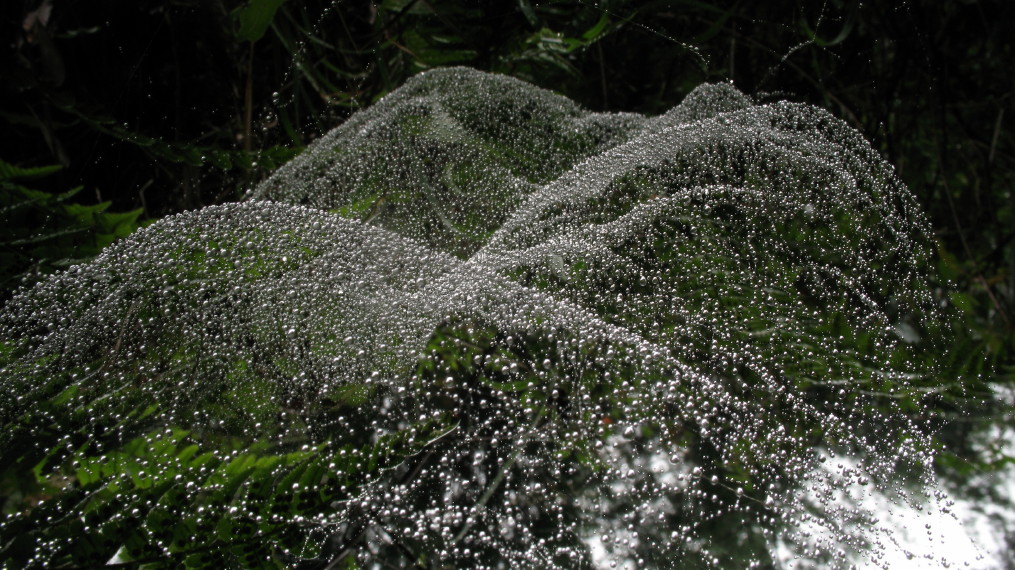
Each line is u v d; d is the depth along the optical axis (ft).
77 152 1.68
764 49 1.96
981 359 1.69
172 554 1.35
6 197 1.55
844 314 1.60
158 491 1.36
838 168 1.67
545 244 1.57
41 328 1.41
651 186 1.63
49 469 1.36
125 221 1.60
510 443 1.47
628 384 1.49
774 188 1.64
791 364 1.54
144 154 1.70
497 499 1.44
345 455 1.40
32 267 1.54
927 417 1.60
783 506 1.44
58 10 1.70
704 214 1.61
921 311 1.69
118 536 1.35
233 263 1.47
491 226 1.64
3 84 1.65
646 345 1.50
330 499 1.39
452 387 1.47
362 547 1.40
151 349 1.42
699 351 1.52
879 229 1.68
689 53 1.94
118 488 1.36
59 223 1.57
